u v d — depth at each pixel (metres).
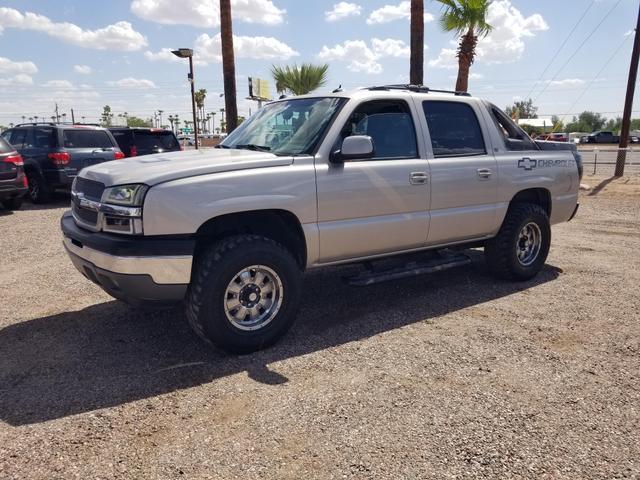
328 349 4.14
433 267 5.12
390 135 4.79
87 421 3.11
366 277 4.73
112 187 3.77
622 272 6.35
